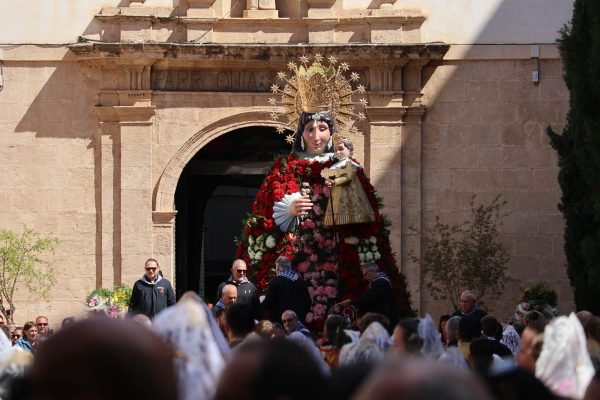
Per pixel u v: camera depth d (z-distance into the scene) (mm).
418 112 28219
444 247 27578
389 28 28281
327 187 17641
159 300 20484
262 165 29703
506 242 28156
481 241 27469
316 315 17328
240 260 17016
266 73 28266
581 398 7582
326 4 28297
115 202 28094
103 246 28016
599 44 22703
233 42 28172
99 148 28125
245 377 4699
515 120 28219
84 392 4152
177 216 30062
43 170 28141
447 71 28328
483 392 3869
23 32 28109
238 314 11047
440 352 9734
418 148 28250
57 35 28125
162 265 28031
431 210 28266
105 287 27984
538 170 28172
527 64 28219
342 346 10828
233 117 28125
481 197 28234
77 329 4266
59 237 28125
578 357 8484
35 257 27891
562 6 28203
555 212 28125
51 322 27984
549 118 28203
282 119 28094
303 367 4762
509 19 28234
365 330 10102
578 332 8500
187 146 28109
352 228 17578
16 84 28125
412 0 28438
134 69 27906
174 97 28062
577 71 23781
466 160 28234
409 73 28297
